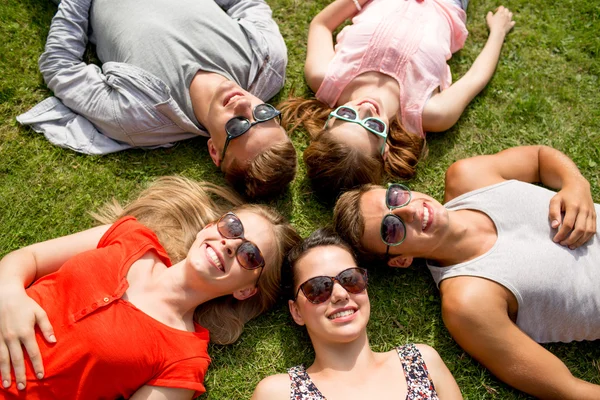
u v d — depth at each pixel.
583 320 2.97
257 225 3.02
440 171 3.64
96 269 2.76
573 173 3.19
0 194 3.29
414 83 3.55
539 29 3.96
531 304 2.96
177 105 3.39
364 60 3.57
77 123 3.48
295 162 3.34
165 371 2.72
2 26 3.60
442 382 2.80
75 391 2.60
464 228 3.08
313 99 3.73
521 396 3.07
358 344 2.89
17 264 2.75
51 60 3.46
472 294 2.91
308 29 3.94
